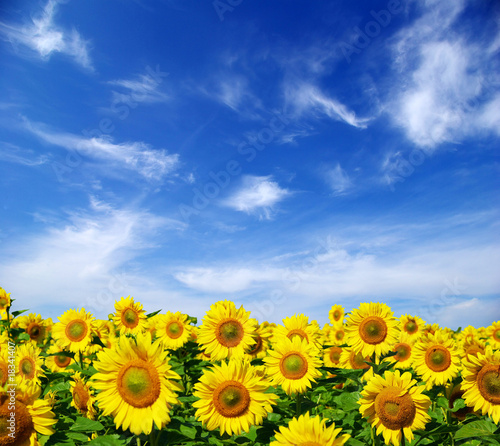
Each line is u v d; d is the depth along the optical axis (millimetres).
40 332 2686
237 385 1380
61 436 1145
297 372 1681
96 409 1441
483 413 1551
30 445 1036
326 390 2131
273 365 1730
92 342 2281
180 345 2328
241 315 2072
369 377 1523
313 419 930
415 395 1337
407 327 2906
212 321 2045
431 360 1973
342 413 1699
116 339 2361
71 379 1805
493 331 3105
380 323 2193
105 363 1151
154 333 2660
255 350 2193
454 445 1504
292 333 2100
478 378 1574
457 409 1673
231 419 1360
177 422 1283
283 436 933
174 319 2441
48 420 1062
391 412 1312
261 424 1428
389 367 2139
